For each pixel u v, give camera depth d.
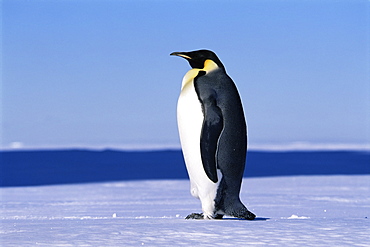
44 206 34.75
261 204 34.72
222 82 20.44
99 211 31.47
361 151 162.25
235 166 20.08
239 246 13.93
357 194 42.59
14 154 132.88
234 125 19.97
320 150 177.88
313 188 48.12
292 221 19.00
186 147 20.38
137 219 21.28
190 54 21.20
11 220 22.53
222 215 20.64
